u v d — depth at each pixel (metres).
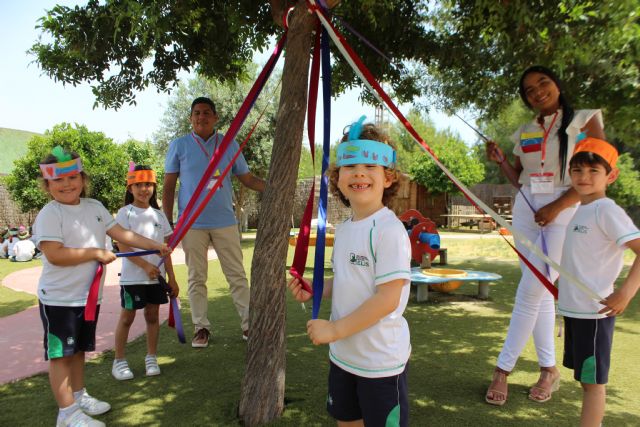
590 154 2.19
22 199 13.30
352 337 1.66
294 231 10.91
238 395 2.79
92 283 2.48
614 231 2.09
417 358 3.47
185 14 3.17
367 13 3.61
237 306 3.94
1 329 4.40
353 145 1.69
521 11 3.09
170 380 3.05
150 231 3.30
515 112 6.50
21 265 9.41
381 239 1.62
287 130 2.44
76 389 2.59
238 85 13.58
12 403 2.72
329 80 1.96
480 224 17.91
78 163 2.51
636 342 3.88
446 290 5.96
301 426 2.38
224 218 3.87
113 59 3.92
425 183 20.05
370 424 1.62
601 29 3.27
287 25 2.46
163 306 5.33
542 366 2.86
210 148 3.94
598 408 2.17
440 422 2.45
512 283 6.95
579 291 2.19
